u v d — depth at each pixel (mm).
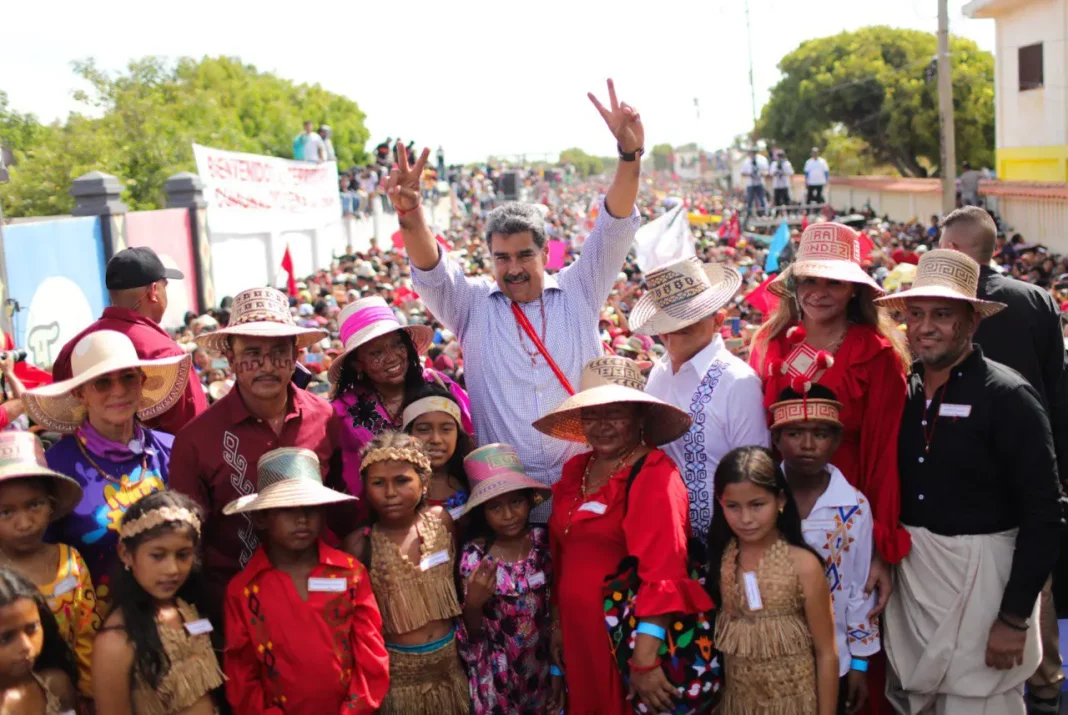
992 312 3984
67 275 13977
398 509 4066
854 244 4391
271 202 21875
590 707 4055
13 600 3242
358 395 4734
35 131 29609
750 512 3729
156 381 4484
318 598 3811
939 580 4027
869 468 4199
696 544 4062
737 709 3783
